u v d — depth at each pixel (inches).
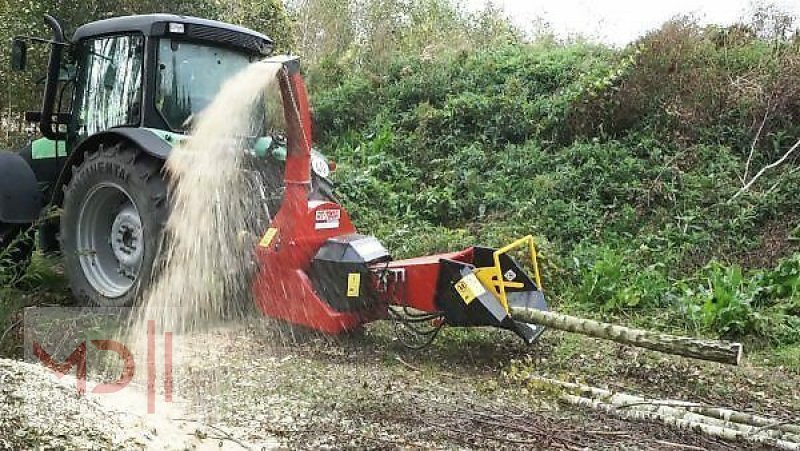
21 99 425.1
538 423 166.1
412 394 180.5
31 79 421.1
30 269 231.3
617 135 413.4
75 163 250.4
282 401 170.4
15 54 264.2
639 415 171.8
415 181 418.0
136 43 247.1
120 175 232.7
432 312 206.8
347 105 514.3
